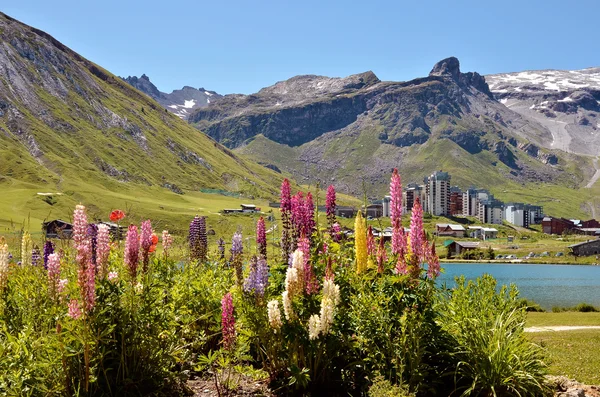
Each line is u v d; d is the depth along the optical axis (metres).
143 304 7.88
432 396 8.76
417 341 8.57
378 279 9.50
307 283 8.79
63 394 6.99
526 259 148.62
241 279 9.42
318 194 11.82
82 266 6.81
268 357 8.82
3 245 8.08
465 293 10.29
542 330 24.00
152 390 7.92
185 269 11.51
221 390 8.52
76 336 6.79
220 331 9.57
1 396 6.47
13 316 7.79
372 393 8.24
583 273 105.62
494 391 8.50
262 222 10.31
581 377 12.83
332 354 8.79
